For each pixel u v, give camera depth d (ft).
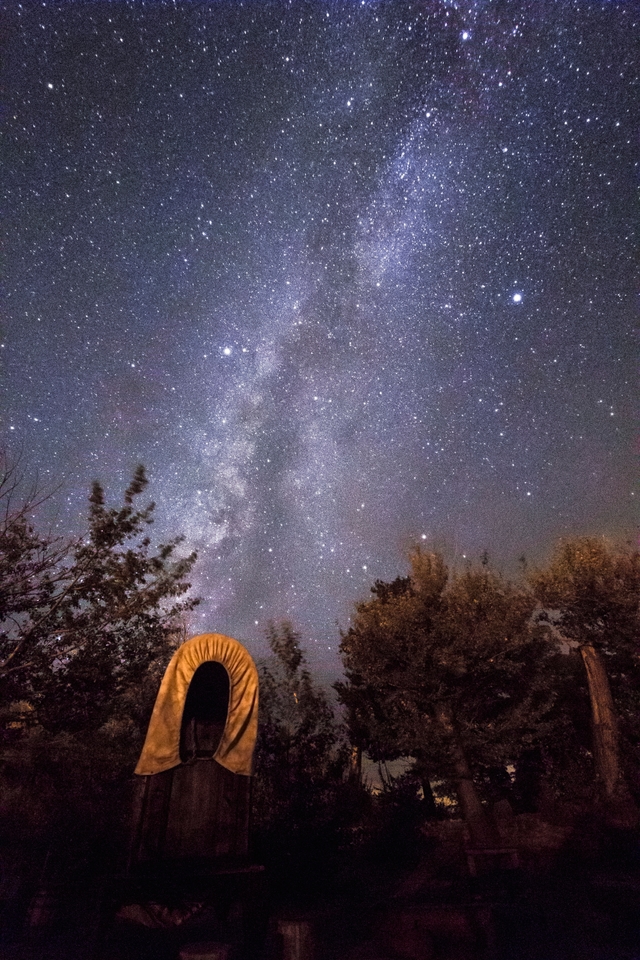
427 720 50.57
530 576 60.95
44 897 26.81
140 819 21.71
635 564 57.06
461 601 55.31
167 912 26.07
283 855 33.12
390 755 56.08
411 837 43.24
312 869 32.65
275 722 46.32
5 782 37.19
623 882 27.53
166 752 23.08
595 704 51.96
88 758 38.01
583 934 23.85
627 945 22.13
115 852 33.14
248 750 24.04
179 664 25.07
